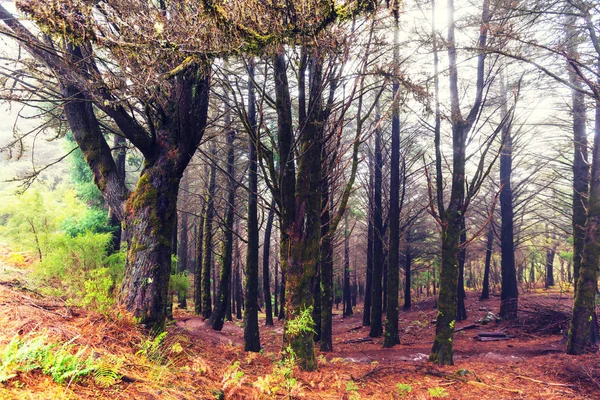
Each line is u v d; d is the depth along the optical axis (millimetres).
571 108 11508
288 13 3852
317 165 6633
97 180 6043
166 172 5809
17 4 3680
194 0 3930
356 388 5500
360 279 37000
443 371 6984
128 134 5660
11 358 2674
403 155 14172
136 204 5703
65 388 2828
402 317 20219
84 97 5848
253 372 5469
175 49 4086
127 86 4777
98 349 3934
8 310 4184
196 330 10539
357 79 6066
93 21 3975
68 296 5797
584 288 8328
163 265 5613
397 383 6234
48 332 3807
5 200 10328
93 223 11016
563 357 7973
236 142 13172
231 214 12852
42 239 9055
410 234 22125
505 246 15859
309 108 6281
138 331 4988
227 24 3754
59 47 5035
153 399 3256
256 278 8945
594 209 8383
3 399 2348
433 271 31375
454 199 7992
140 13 4215
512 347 10484
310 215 6477
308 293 6379
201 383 4211
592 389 6062
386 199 15617
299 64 6793
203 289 16938
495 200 7395
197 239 22094
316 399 4762
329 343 10742
